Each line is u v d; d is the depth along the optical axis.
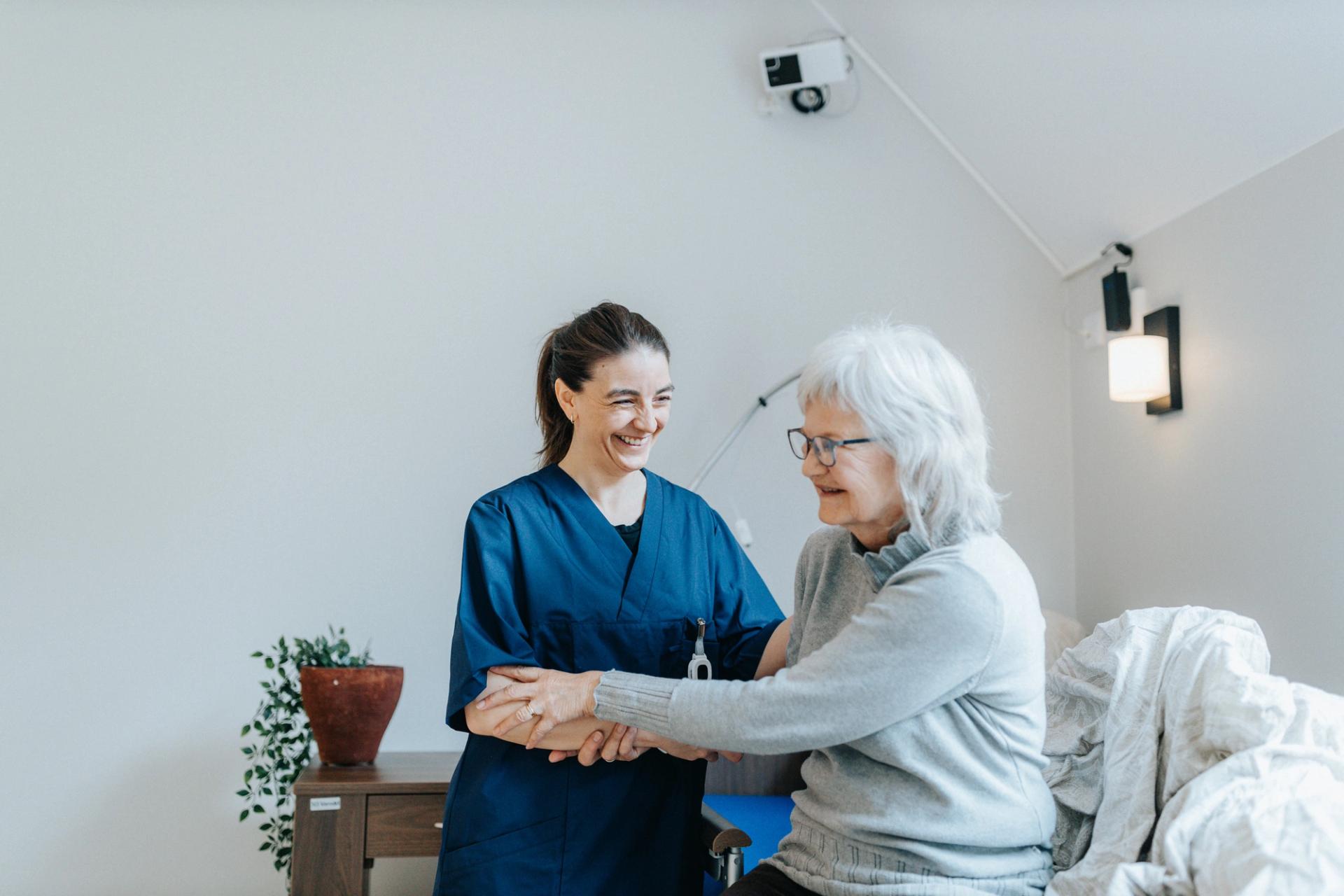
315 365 2.62
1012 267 2.90
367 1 2.74
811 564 1.45
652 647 1.61
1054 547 2.79
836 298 2.84
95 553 2.51
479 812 1.51
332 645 2.55
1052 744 1.46
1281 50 1.93
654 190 2.81
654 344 1.60
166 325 2.58
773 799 2.21
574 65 2.82
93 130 2.61
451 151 2.74
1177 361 2.35
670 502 1.71
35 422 2.52
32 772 2.44
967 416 1.25
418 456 2.64
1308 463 1.96
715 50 2.88
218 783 2.49
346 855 1.97
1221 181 2.23
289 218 2.66
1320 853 1.02
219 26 2.68
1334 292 1.92
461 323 2.69
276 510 2.58
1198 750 1.27
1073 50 2.33
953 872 1.18
